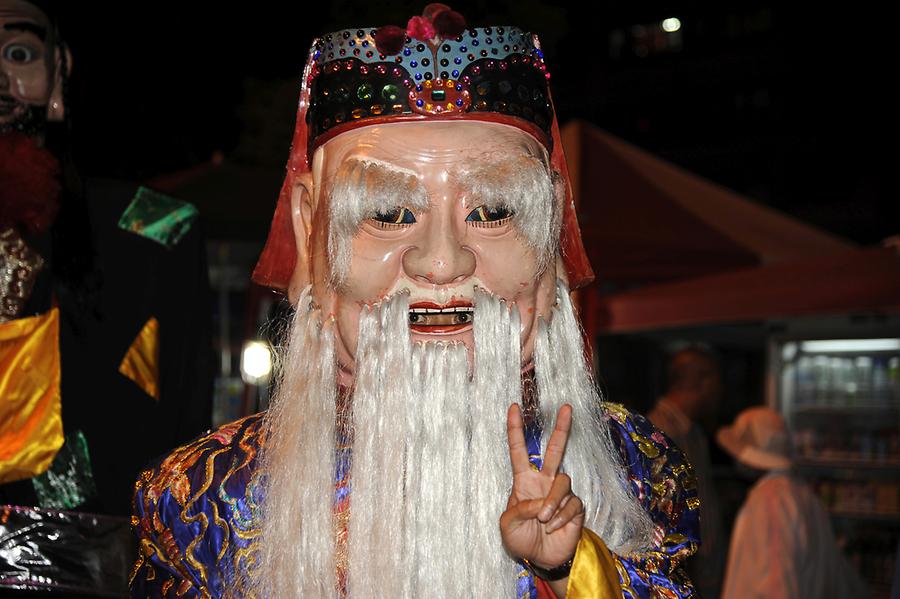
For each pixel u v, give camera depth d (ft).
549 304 5.01
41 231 7.16
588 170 16.07
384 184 4.65
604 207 15.72
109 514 7.10
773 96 60.13
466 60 4.86
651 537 4.92
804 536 15.46
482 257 4.77
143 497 5.08
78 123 7.73
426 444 4.70
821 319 21.29
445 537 4.66
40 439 6.95
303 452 4.88
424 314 4.78
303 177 5.24
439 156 4.72
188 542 4.94
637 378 26.23
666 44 65.26
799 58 57.93
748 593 15.29
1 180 6.97
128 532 7.00
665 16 64.54
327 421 4.92
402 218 4.72
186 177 17.04
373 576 4.63
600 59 67.05
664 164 17.58
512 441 4.44
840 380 21.59
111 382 7.24
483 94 4.84
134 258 7.48
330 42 5.05
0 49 7.22
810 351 21.81
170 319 7.55
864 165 54.75
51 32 7.37
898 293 16.49
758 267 17.58
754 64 61.11
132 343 7.36
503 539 4.41
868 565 20.45
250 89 23.57
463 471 4.71
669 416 17.30
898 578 8.36
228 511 4.94
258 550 4.86
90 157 8.15
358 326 4.83
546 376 4.97
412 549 4.65
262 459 5.02
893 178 53.83
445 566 4.65
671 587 4.80
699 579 16.72
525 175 4.75
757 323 22.29
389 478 4.67
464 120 4.81
